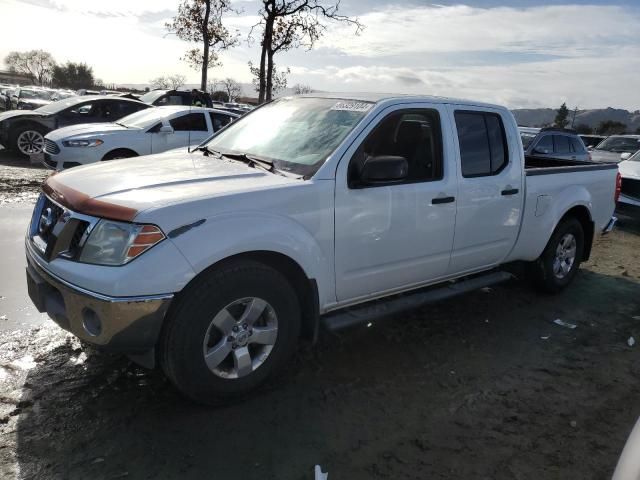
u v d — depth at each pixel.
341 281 3.60
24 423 2.94
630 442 1.99
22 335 3.93
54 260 2.98
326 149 3.58
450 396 3.52
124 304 2.71
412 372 3.80
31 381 3.35
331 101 4.15
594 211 5.74
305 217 3.30
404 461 2.85
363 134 3.63
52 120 12.48
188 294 2.92
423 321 4.71
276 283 3.21
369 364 3.87
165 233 2.79
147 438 2.89
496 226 4.58
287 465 2.76
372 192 3.62
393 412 3.29
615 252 7.70
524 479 2.77
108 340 2.79
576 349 4.35
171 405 3.20
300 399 3.37
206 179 3.31
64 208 3.06
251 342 3.22
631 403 3.57
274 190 3.21
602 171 5.83
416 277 4.12
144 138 9.97
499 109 4.64
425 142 4.08
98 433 2.90
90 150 9.46
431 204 3.97
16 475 2.55
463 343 4.32
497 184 4.48
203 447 2.85
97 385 3.35
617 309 5.31
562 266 5.55
